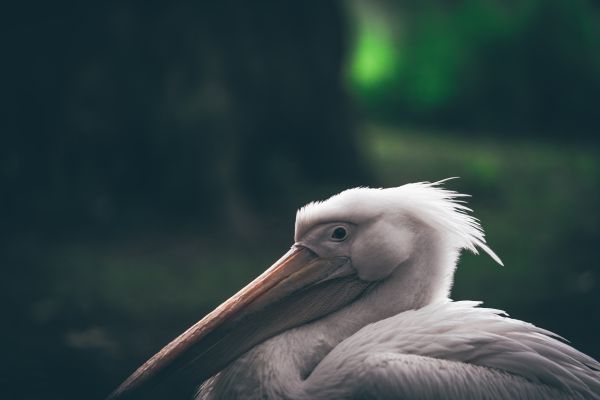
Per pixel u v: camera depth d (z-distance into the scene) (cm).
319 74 1616
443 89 2748
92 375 748
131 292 994
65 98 1296
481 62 2711
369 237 405
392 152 2112
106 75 1304
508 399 371
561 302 956
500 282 1053
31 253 1151
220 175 1316
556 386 379
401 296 408
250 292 405
